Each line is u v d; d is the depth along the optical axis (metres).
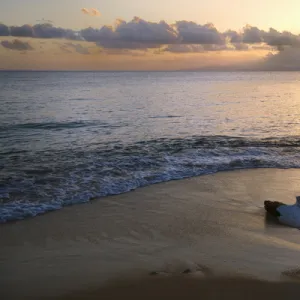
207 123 21.41
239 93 50.88
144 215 7.94
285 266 5.48
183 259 5.78
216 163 12.26
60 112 26.73
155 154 13.28
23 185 9.67
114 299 4.59
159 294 4.68
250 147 14.67
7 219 7.58
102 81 98.62
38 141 15.79
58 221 7.56
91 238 6.75
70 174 10.71
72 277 5.20
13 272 5.37
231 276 5.11
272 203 7.94
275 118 23.64
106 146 14.66
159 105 32.41
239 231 7.11
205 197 9.18
